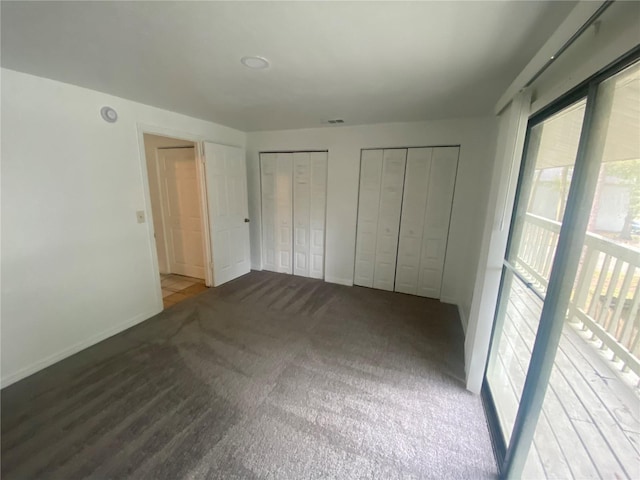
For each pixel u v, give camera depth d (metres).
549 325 1.11
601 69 0.90
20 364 1.99
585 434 0.96
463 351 2.39
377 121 3.21
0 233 1.84
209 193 3.51
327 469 1.39
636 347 0.77
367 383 1.99
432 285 3.49
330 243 3.92
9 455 1.43
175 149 3.85
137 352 2.32
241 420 1.66
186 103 2.57
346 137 3.54
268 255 4.46
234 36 1.35
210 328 2.73
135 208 2.68
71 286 2.24
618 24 0.84
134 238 2.70
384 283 3.75
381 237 3.64
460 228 3.18
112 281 2.54
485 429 1.63
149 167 4.03
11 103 1.83
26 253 1.97
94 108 2.26
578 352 1.02
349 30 1.28
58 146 2.08
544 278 1.38
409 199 3.41
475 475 1.37
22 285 1.96
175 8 1.12
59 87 2.04
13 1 1.07
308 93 2.22
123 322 2.67
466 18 1.16
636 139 0.79
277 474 1.36
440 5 1.08
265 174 4.17
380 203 3.56
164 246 4.26
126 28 1.29
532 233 1.56
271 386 1.95
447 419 1.69
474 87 2.00
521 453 1.23
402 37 1.34
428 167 3.25
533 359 1.19
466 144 3.00
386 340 2.55
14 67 1.77
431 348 2.43
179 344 2.45
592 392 0.94
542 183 1.48
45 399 1.80
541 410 1.21
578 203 1.00
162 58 1.61
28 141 1.92
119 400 1.80
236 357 2.28
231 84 2.04
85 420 1.65
